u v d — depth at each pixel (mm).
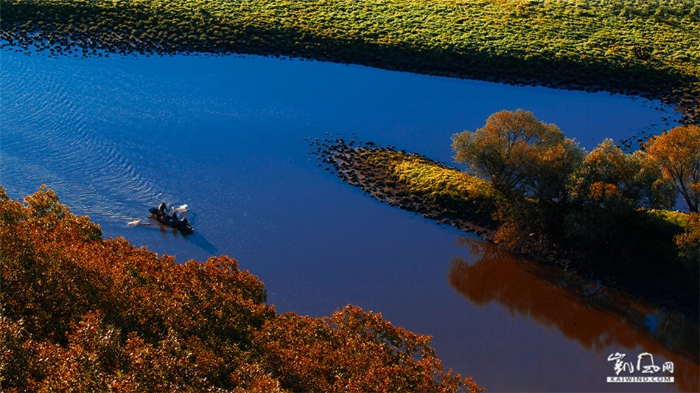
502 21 143375
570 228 71812
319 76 119812
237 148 95000
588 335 64062
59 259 53531
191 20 134125
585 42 133250
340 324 54312
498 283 70562
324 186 86250
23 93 106688
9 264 52344
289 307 65688
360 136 99938
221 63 122250
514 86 119375
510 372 59250
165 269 58656
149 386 42438
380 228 78312
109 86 110938
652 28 141875
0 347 41281
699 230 65562
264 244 74750
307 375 47531
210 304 54594
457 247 75625
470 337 63250
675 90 116312
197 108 105938
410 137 100188
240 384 45500
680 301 67125
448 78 121500
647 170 71062
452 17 145125
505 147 80250
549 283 70312
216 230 76625
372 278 70375
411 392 46625
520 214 75688
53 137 94688
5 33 125500
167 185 85062
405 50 128000
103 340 44812
